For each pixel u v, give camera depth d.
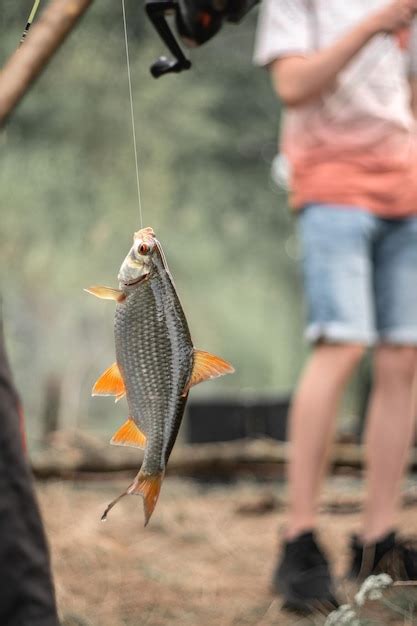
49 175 20.84
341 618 5.55
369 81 6.39
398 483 6.45
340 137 6.38
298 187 6.51
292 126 6.55
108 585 6.52
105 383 3.49
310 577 6.02
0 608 3.16
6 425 3.24
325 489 9.33
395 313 6.52
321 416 6.21
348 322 6.27
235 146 30.16
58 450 9.48
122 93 21.22
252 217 31.94
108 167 21.66
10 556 3.17
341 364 6.29
